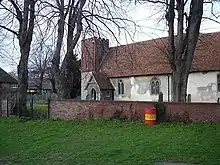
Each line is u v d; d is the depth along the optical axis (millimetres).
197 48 42000
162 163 11328
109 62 55969
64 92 26094
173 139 15547
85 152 13391
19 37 25359
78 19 24500
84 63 53875
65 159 12492
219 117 20297
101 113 22641
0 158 13195
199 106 20531
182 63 23750
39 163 12047
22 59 25641
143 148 13664
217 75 40812
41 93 69125
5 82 55406
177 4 24109
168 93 45656
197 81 42500
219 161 11375
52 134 18219
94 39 25453
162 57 48375
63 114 23719
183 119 20672
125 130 18656
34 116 25016
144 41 52750
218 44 43781
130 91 51406
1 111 27188
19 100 25453
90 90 54219
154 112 20484
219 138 15711
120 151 13234
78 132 18594
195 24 23359
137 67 50688
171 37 24625
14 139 17375
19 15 24969
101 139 16219
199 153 12586
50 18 23109
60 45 25250
